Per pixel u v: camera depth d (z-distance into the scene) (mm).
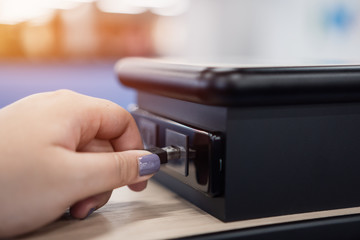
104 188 276
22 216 251
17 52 1327
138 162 296
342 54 1654
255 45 1788
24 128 262
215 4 1678
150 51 1535
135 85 428
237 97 265
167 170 361
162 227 284
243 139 287
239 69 266
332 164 313
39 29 1355
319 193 311
